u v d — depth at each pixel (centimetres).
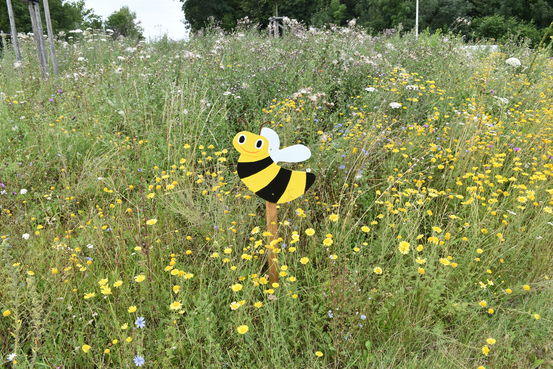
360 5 4006
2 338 237
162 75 599
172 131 454
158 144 452
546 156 380
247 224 326
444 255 284
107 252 298
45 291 250
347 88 569
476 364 234
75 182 405
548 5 3388
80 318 243
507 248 296
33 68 761
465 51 788
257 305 230
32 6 744
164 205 346
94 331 249
